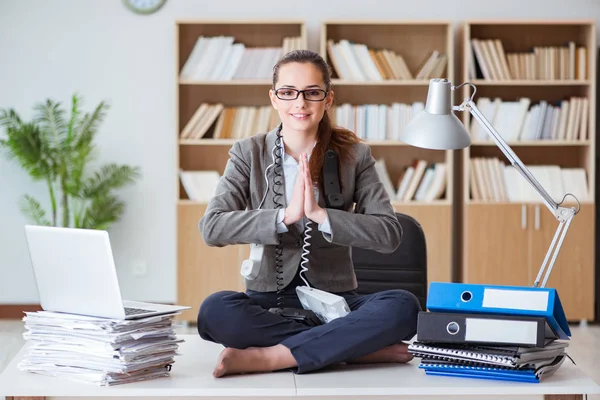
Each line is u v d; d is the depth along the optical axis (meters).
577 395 2.45
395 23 6.16
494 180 6.27
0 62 6.40
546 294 2.46
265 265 2.97
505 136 6.30
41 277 2.61
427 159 6.48
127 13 6.44
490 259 6.21
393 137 6.33
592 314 6.21
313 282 2.98
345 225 2.82
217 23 6.21
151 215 6.54
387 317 2.69
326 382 2.48
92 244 2.45
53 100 6.45
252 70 6.25
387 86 6.46
